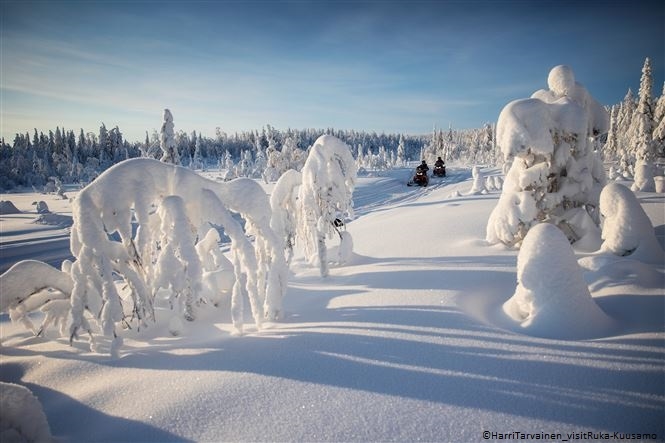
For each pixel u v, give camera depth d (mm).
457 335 4082
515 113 7441
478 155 73938
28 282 4840
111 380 3746
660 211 10258
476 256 7750
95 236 4238
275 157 42844
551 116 7727
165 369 3842
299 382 3324
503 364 3420
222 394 3209
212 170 77562
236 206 5301
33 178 60719
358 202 26156
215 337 4727
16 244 14617
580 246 7914
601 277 5277
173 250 4695
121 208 4418
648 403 2760
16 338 5090
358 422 2740
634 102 51781
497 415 2736
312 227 7934
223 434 2723
